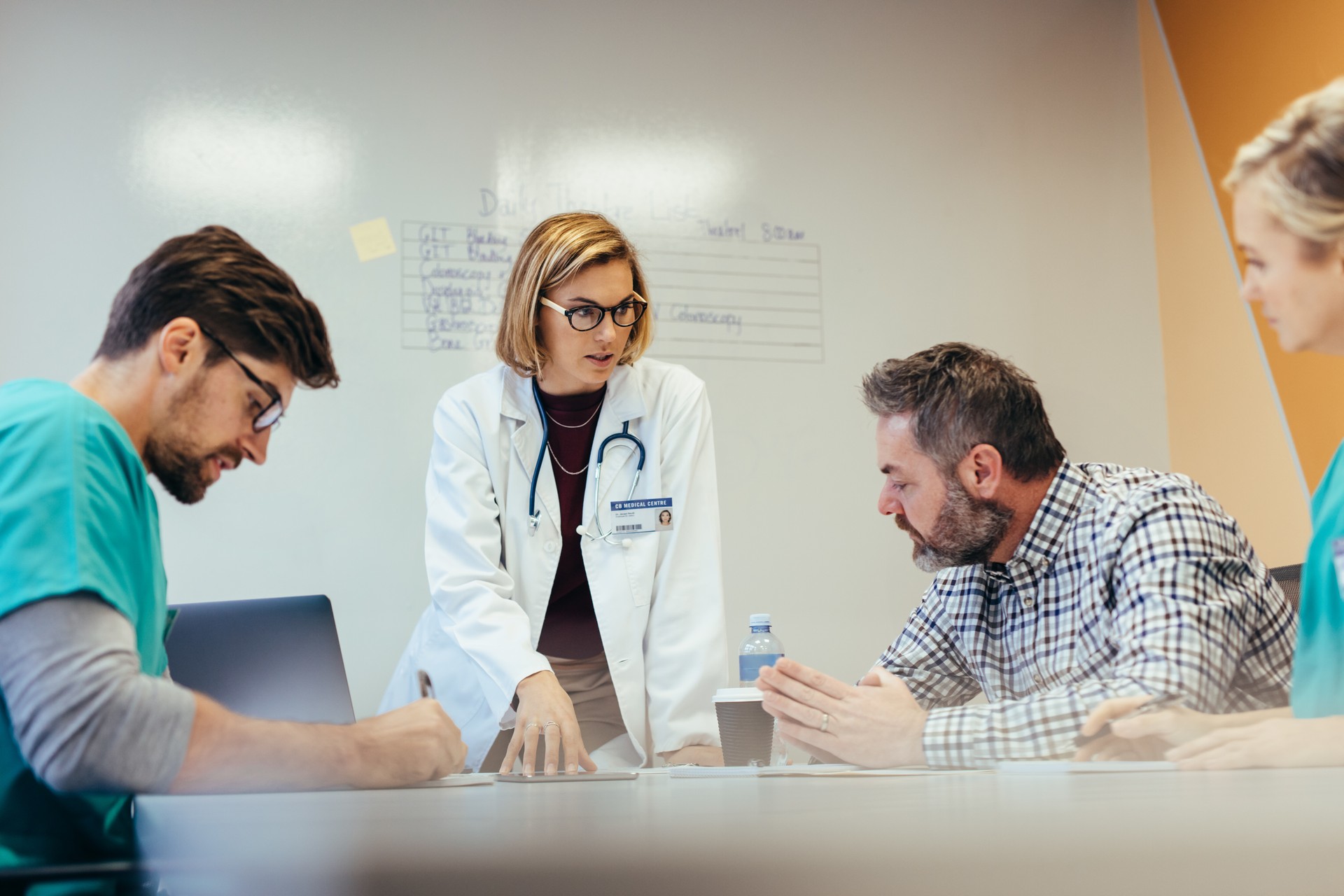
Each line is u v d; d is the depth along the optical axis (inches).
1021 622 55.6
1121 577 49.7
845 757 42.8
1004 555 55.2
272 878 15.4
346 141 112.3
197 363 35.3
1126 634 47.4
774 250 121.9
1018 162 130.4
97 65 107.2
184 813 24.2
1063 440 126.6
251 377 36.3
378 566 106.6
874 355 122.9
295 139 111.1
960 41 130.7
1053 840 14.3
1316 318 42.0
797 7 126.5
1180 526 48.7
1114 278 131.0
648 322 69.9
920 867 13.1
